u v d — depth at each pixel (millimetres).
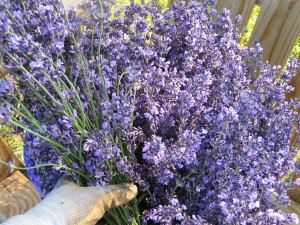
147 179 297
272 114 318
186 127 295
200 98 287
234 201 241
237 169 270
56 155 276
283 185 277
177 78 297
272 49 483
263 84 331
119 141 277
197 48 318
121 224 297
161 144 248
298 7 438
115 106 256
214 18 521
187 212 282
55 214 237
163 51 304
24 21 241
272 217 247
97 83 264
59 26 234
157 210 263
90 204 252
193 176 292
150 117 273
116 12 304
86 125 265
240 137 278
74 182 274
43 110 263
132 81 269
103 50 294
